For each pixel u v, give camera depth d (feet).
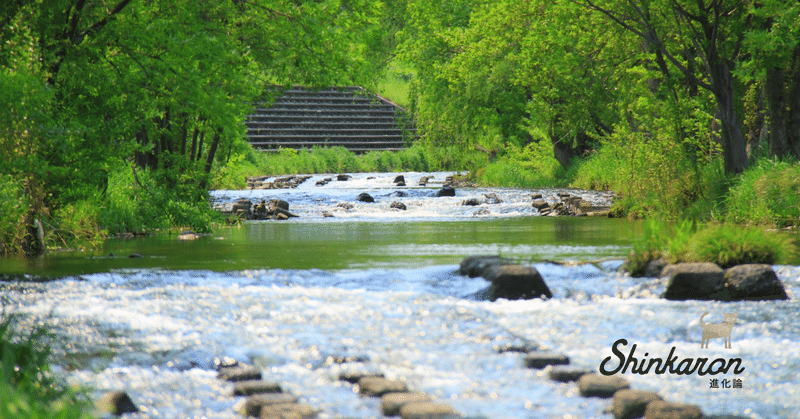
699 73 186.50
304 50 139.95
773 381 41.73
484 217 178.91
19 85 85.25
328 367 44.73
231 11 133.59
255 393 39.52
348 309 60.70
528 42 209.05
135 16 114.11
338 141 510.99
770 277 66.80
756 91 197.98
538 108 280.92
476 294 67.41
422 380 41.93
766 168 151.12
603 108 236.43
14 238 98.63
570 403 38.04
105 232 121.19
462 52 304.30
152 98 121.60
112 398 36.50
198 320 56.54
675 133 176.96
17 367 38.75
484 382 41.52
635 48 188.96
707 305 63.36
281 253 99.19
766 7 136.56
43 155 96.58
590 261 84.17
